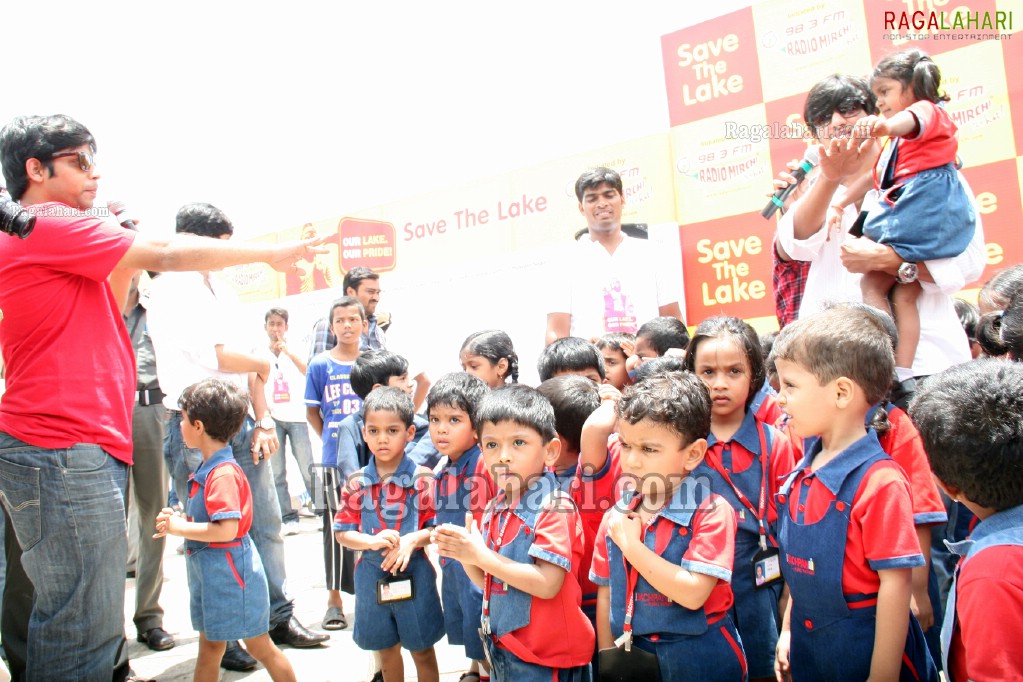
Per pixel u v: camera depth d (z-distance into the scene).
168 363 3.38
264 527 3.47
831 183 2.45
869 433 1.83
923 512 1.93
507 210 6.46
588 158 5.97
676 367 2.50
